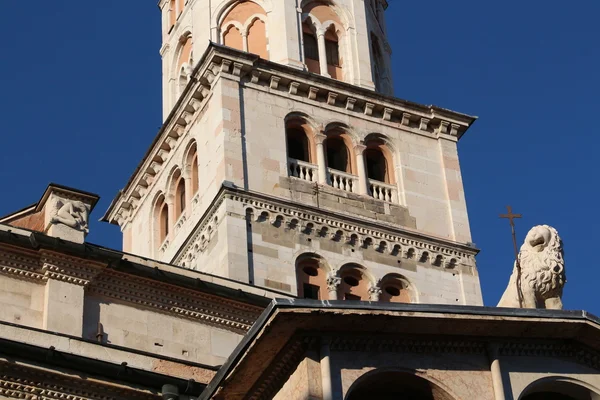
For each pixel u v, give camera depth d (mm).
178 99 68875
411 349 34094
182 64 73938
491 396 34000
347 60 71250
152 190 71125
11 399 42031
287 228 63062
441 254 66062
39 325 45625
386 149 68875
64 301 46219
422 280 64938
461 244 66750
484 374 34281
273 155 64938
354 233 64500
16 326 43438
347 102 68500
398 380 33812
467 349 34531
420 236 65938
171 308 48375
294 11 70438
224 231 61625
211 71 66312
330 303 32938
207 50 66000
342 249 63938
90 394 43188
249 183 63500
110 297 47469
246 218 62312
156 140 70188
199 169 66062
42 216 48438
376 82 73250
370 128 68625
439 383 33750
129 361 44594
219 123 64750
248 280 60625
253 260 61281
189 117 68250
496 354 34500
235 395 34875
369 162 68625
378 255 64625
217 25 70812
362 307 33125
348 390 32750
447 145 70125
